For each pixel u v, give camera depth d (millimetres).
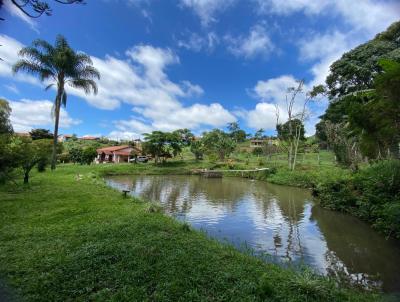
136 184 23203
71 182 16266
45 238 5809
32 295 3539
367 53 27266
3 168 12312
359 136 13758
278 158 46625
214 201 15414
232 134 77500
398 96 9055
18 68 21266
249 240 8320
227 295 3703
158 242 5641
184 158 54281
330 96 32875
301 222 10891
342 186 13594
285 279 4457
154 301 3492
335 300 3980
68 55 22156
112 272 4227
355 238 8836
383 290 5328
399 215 8672
